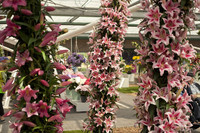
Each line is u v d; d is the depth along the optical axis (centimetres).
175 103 221
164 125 205
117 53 385
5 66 207
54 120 210
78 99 815
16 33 196
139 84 220
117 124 575
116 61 393
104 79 378
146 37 227
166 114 214
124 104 880
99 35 390
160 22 217
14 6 179
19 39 202
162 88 216
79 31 872
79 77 763
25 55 194
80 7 957
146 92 214
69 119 637
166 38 206
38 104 190
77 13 960
